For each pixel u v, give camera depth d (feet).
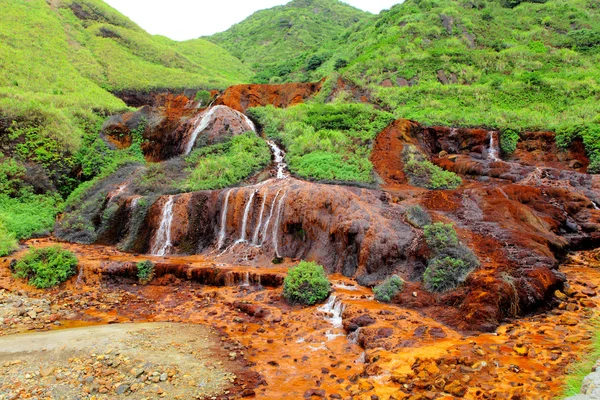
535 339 26.25
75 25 160.86
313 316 34.63
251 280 42.80
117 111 94.22
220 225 55.11
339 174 60.29
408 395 20.63
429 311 32.60
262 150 69.72
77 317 36.96
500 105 89.71
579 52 116.57
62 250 46.75
